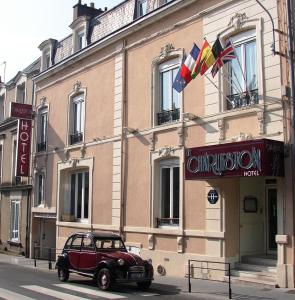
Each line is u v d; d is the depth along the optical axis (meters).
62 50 25.09
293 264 12.64
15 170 27.89
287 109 13.16
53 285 13.96
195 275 15.45
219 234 14.73
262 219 15.44
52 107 25.12
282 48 13.46
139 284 13.36
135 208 18.36
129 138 19.09
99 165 20.83
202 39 16.09
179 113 16.92
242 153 13.04
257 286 13.28
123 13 20.62
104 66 21.16
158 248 17.03
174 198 16.94
